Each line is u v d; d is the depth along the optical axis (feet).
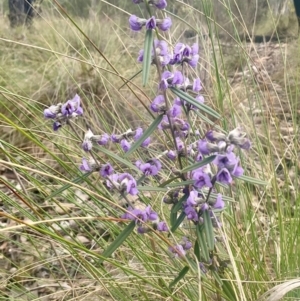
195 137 1.27
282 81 3.21
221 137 0.86
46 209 2.07
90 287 1.42
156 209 1.46
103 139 1.01
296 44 3.60
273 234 1.57
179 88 1.01
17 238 2.01
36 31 3.88
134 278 1.35
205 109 0.96
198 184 0.92
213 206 0.96
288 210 1.58
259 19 4.25
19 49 3.50
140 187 1.01
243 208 1.58
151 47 0.90
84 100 2.89
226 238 1.21
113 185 1.02
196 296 1.37
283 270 1.39
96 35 3.55
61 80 2.98
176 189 1.05
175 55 0.99
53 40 3.52
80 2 4.79
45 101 2.97
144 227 1.00
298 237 1.49
